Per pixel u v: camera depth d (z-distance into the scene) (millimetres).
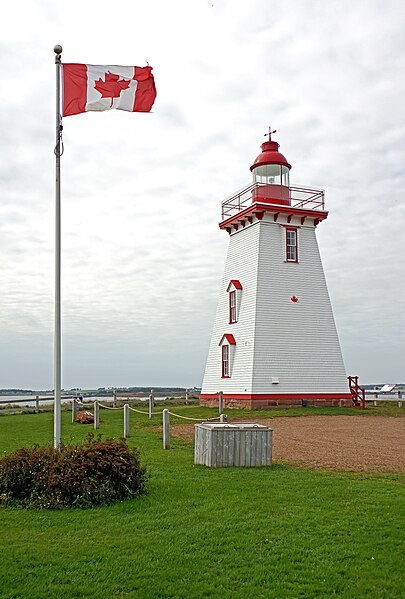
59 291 13578
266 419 27734
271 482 12398
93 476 10664
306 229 35312
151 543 8469
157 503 10578
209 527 9195
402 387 52125
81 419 26516
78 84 14898
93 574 7371
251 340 32750
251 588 7043
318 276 35156
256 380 32219
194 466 14289
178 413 30234
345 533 8922
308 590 7012
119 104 15172
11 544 8391
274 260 34031
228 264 36875
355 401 34875
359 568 7621
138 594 6844
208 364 37375
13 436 20719
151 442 18656
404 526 9242
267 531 9000
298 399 33031
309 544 8438
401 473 13609
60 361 13281
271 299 33469
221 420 16203
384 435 21156
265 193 34438
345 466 14500
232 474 13273
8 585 7016
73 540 8586
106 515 9828
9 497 10531
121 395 38406
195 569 7551
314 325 34344
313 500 10852
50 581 7152
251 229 34750
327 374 34062
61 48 14297
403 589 7066
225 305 36188
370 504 10570
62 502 10305
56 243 13727
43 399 35031
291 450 17172
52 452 11180
